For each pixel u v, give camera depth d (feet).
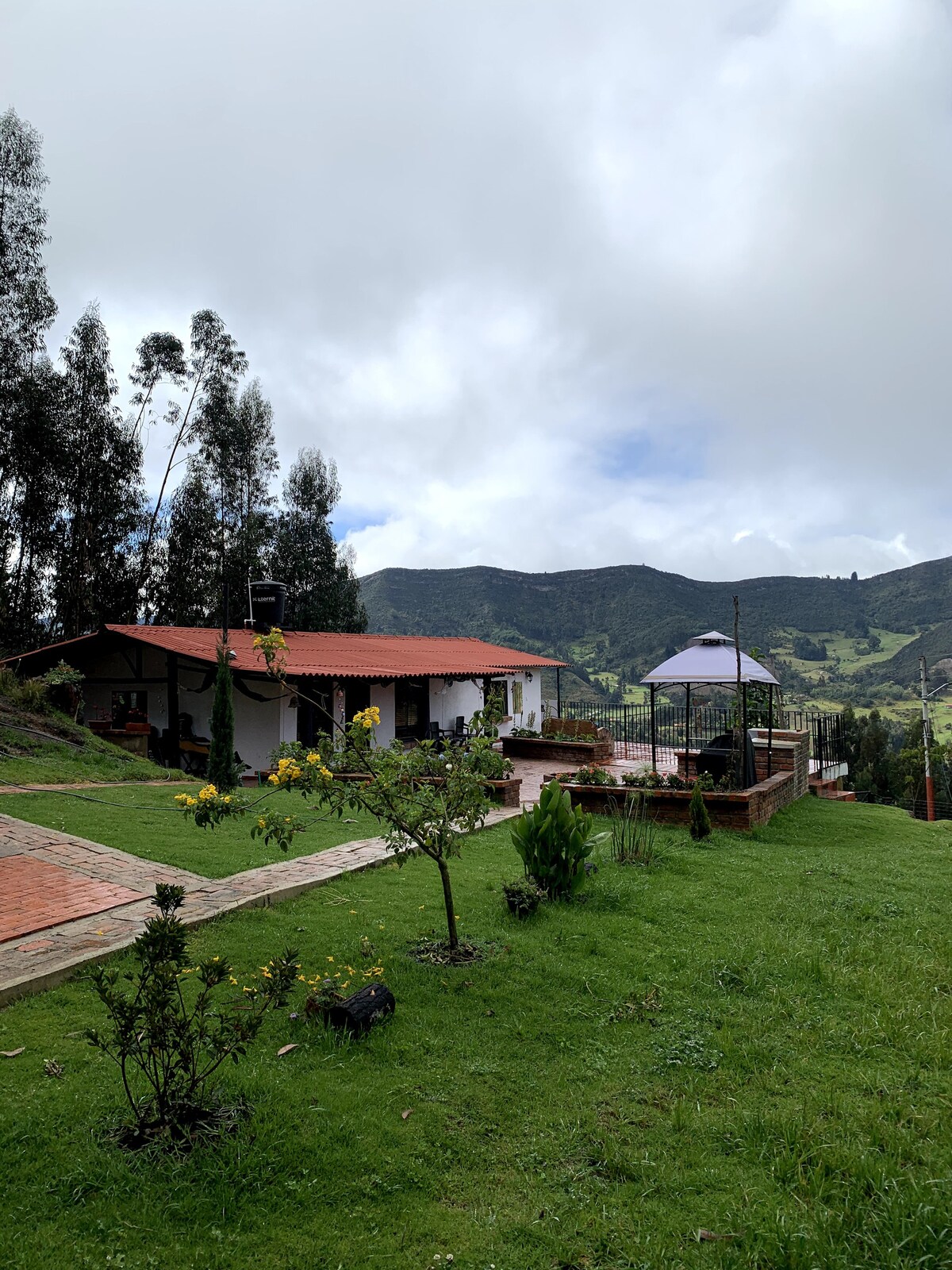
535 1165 10.99
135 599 94.99
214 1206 9.67
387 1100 12.16
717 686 50.26
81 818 29.55
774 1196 10.30
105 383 89.45
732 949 19.51
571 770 60.64
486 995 16.30
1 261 76.18
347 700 62.18
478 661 81.87
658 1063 13.99
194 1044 12.18
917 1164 11.03
